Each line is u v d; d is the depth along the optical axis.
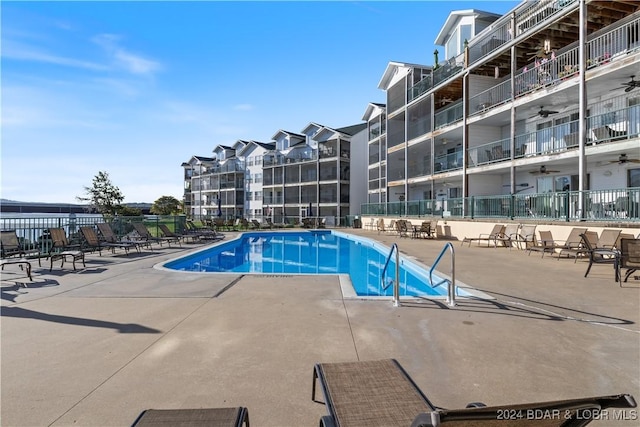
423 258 11.90
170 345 3.99
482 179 21.55
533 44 17.75
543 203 14.96
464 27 23.97
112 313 5.21
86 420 2.57
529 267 9.73
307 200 47.16
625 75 13.36
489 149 21.50
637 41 13.94
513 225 15.32
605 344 4.04
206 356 3.69
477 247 15.71
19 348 3.90
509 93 20.33
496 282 7.57
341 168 44.28
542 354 3.75
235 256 16.34
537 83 17.23
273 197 51.50
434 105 25.36
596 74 13.47
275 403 2.79
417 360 3.59
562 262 10.73
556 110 17.73
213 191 60.94
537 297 6.23
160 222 19.58
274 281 7.55
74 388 3.03
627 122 12.80
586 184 16.05
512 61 17.64
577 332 4.43
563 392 2.96
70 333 4.37
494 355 3.72
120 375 3.26
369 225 32.44
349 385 2.40
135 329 4.52
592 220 12.78
